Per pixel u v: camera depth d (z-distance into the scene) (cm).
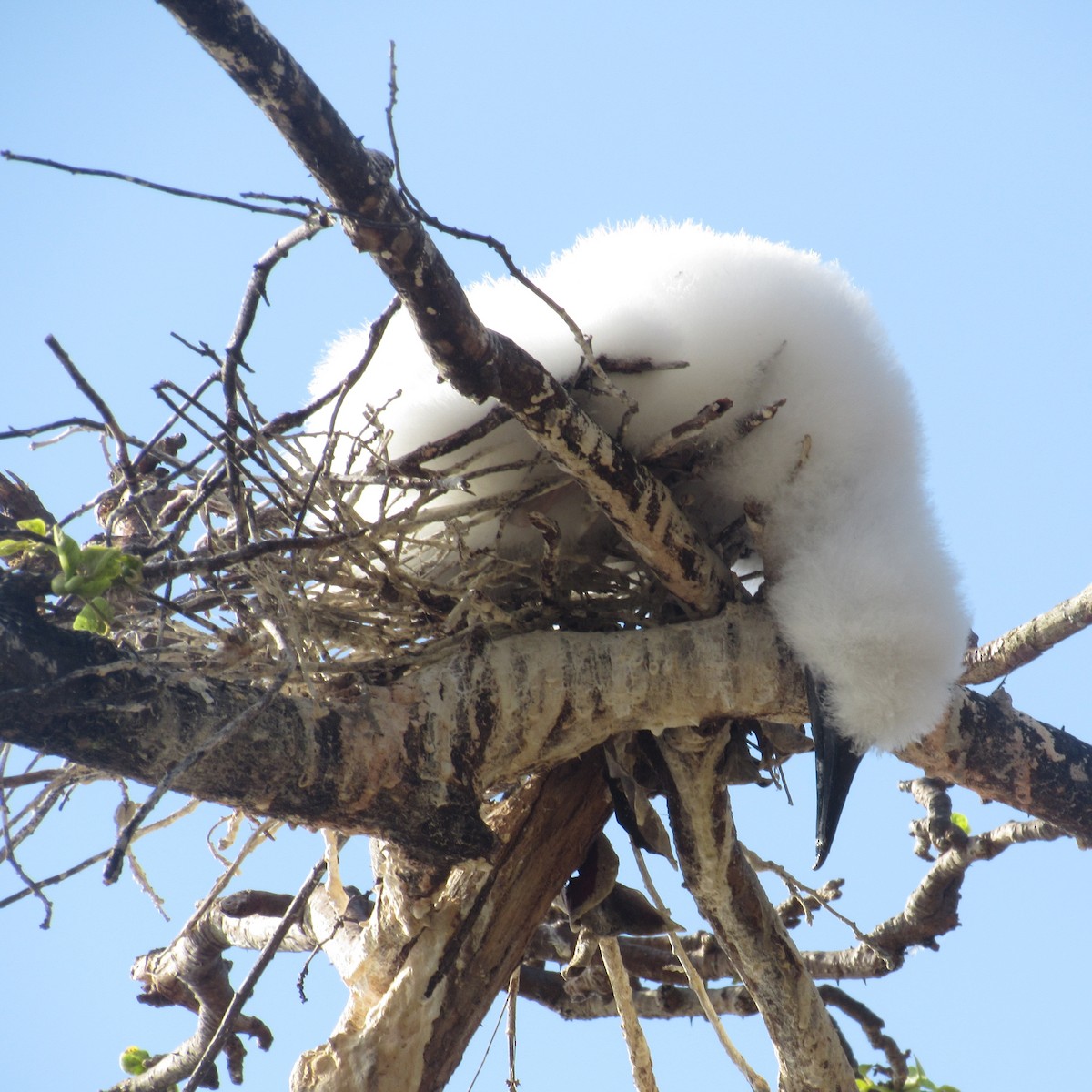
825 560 689
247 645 618
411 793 643
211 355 568
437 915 770
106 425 630
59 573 523
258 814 632
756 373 709
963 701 756
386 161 529
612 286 715
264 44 470
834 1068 841
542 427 626
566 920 1014
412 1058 746
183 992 1017
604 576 752
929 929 980
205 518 643
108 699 541
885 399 732
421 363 746
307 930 914
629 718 721
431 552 749
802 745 774
